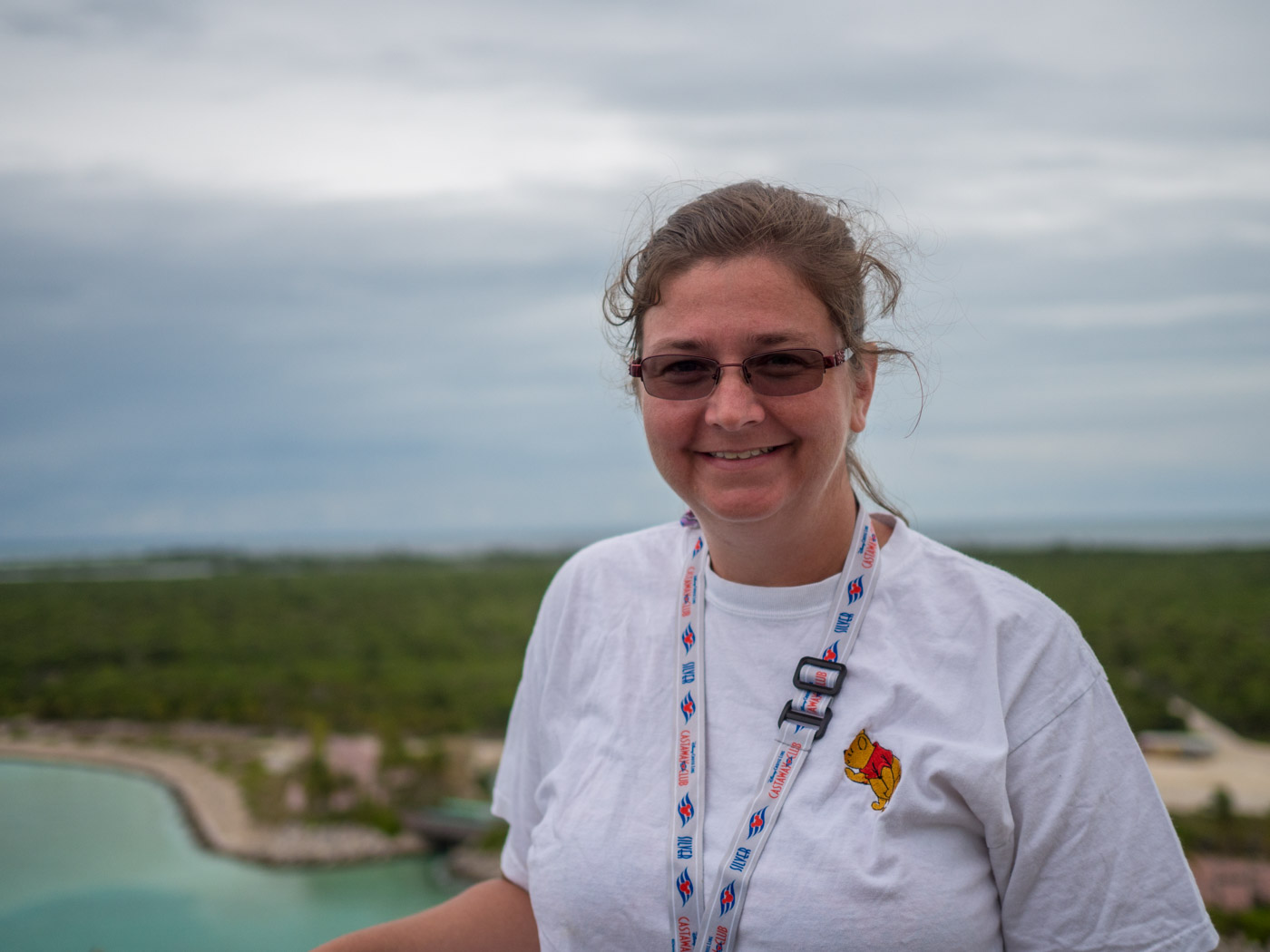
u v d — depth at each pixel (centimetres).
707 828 157
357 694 6253
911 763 148
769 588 168
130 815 3984
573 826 165
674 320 158
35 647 7869
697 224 161
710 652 171
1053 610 157
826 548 169
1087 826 146
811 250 156
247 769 4681
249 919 2833
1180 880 145
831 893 143
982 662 155
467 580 12962
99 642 8081
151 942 2552
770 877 147
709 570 179
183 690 6297
